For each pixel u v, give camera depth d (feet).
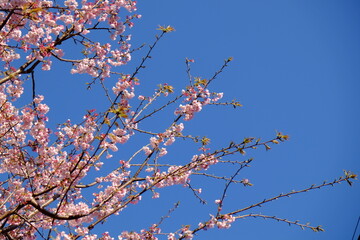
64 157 24.02
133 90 23.16
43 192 22.15
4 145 23.85
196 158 24.47
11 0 20.56
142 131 24.49
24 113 24.14
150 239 24.45
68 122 23.94
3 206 23.97
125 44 26.32
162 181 24.08
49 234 21.93
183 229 21.94
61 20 24.17
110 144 23.24
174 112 25.40
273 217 21.45
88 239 22.98
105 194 24.17
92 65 24.45
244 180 22.43
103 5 24.90
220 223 21.72
